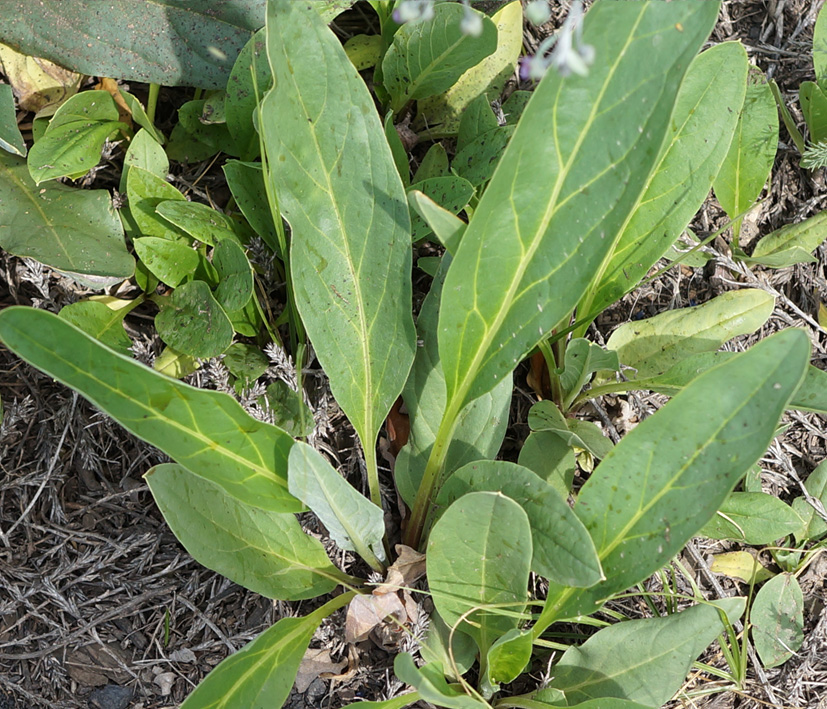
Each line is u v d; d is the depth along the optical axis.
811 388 0.58
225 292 0.60
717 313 0.64
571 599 0.56
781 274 0.69
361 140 0.56
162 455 0.63
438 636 0.59
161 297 0.63
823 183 0.71
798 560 0.65
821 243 0.69
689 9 0.51
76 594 0.61
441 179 0.61
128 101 0.63
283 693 0.55
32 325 0.50
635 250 0.62
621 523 0.54
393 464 0.63
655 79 0.51
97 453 0.63
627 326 0.65
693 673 0.63
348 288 0.57
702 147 0.60
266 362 0.62
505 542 0.54
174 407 0.53
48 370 0.50
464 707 0.54
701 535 0.64
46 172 0.60
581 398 0.65
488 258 0.54
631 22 0.51
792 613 0.64
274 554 0.58
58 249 0.60
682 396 0.52
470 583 0.56
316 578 0.59
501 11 0.67
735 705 0.63
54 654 0.61
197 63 0.63
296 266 0.56
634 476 0.53
